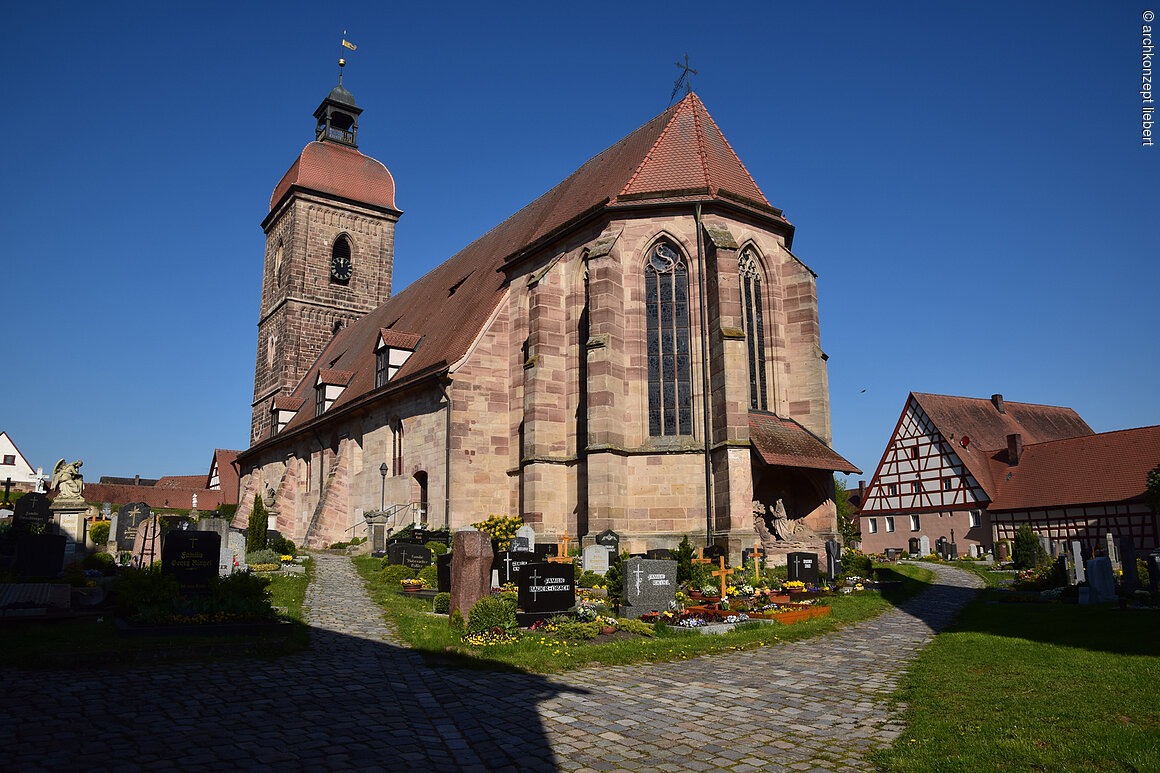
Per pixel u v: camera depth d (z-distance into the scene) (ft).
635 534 95.61
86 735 26.04
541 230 126.21
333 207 219.20
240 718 28.96
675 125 115.03
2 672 34.86
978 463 207.41
